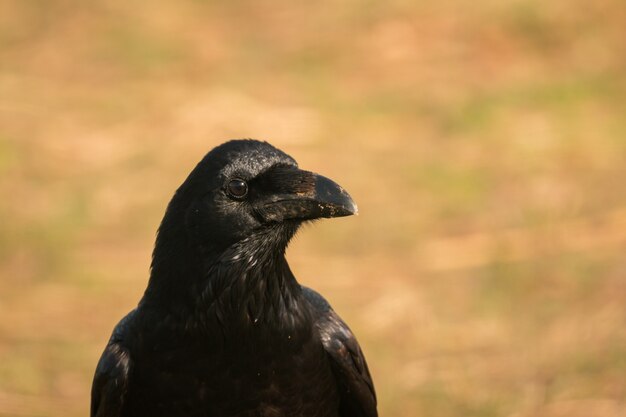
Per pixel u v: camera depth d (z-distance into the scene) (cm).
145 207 1786
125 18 2523
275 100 2136
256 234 812
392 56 2283
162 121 2081
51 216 1752
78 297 1537
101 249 1662
